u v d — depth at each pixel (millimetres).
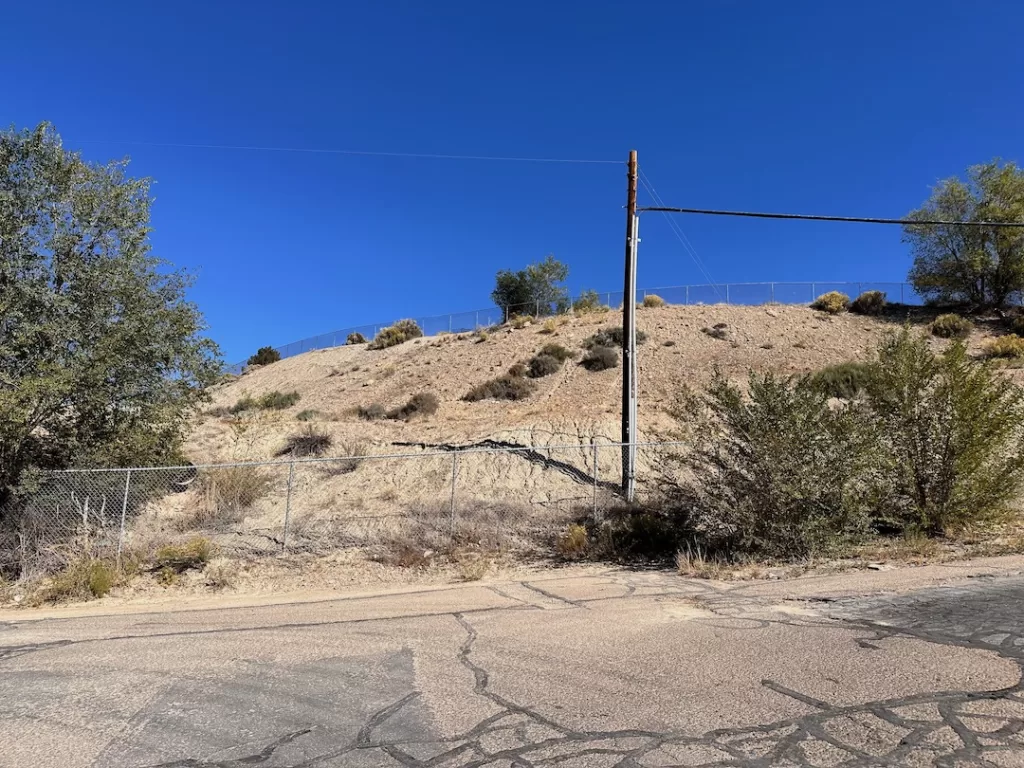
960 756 3711
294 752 4129
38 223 13891
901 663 5254
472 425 22828
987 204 41375
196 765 4004
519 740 4172
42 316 13344
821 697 4648
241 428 23000
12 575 12148
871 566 9734
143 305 14359
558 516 14625
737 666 5410
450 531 13727
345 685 5402
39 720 4820
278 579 11711
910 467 12219
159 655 6621
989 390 12430
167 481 15148
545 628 7098
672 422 20422
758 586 8922
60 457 13742
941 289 42531
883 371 12766
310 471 18688
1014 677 4855
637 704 4703
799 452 10797
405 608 8758
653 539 12188
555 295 61688
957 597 7477
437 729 4402
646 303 46938
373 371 43875
